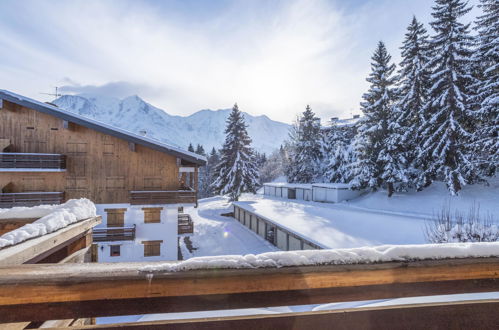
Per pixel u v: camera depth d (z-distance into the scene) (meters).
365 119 24.11
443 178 20.89
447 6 19.70
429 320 0.89
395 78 23.00
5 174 12.12
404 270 0.91
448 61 19.17
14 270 0.83
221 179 33.69
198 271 0.84
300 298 0.86
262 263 0.88
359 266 0.89
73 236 1.80
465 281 0.94
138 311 0.81
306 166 38.34
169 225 13.34
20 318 0.78
